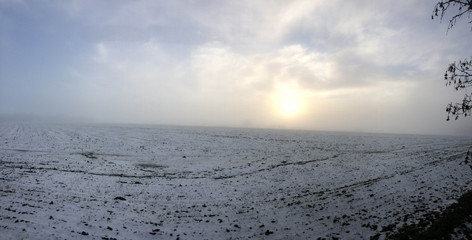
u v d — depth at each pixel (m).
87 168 27.09
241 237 12.78
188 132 75.69
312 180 24.81
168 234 12.78
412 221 12.80
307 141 59.25
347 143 56.25
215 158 36.50
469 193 15.77
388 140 65.38
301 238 12.50
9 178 20.73
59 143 42.81
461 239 9.81
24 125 90.25
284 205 17.78
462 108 7.51
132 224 13.67
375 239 11.41
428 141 62.38
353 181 23.78
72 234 11.24
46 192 18.09
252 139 60.09
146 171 27.89
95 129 76.62
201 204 18.11
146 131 74.50
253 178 25.98
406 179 23.16
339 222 14.18
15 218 11.89
